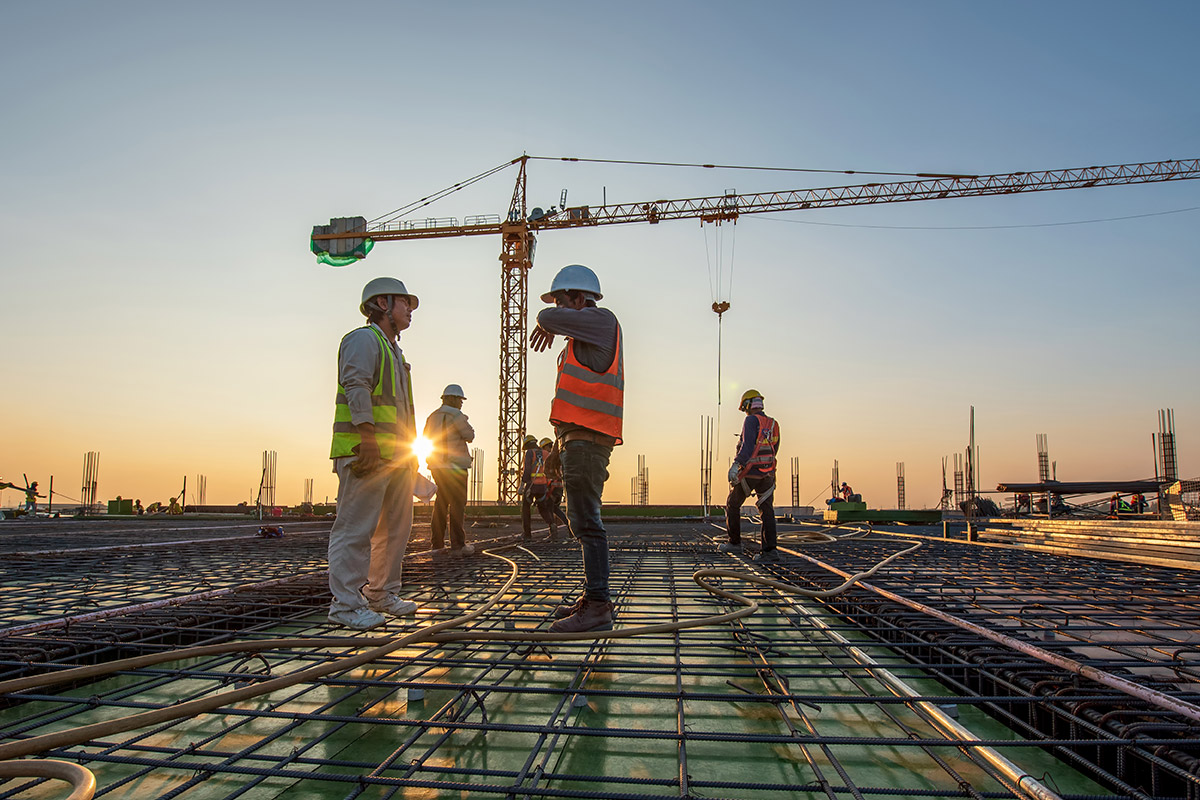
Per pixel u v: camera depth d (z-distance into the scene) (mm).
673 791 2029
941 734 2311
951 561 7113
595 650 3141
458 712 2439
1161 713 2158
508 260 39094
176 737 2443
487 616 3939
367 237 39562
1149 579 5555
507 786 1819
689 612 4305
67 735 1721
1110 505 20422
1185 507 16875
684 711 2686
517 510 24750
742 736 1941
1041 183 40250
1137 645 2980
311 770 2178
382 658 2787
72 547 9398
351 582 3449
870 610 4262
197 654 2594
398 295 3922
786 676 2654
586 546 3229
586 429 3211
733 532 7719
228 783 2127
